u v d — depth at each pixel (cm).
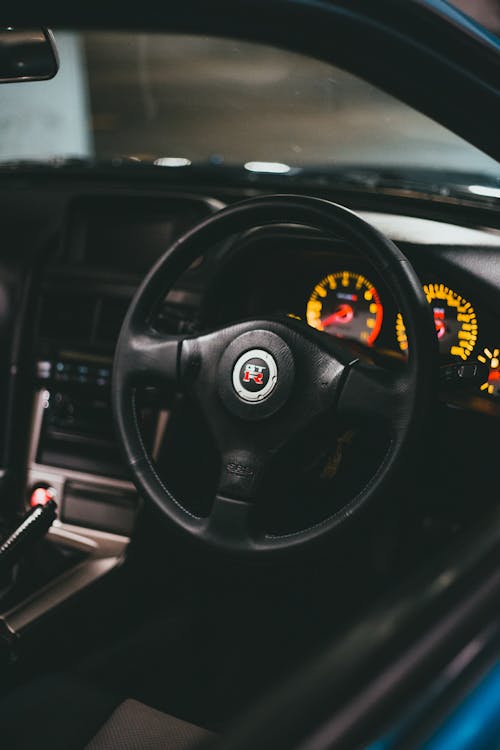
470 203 194
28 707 146
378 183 216
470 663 61
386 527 207
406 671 59
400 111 126
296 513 165
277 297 196
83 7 80
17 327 229
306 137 604
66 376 227
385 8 91
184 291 199
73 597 213
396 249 144
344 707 57
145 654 211
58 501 229
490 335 175
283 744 56
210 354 154
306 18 87
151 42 912
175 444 203
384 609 67
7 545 183
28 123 608
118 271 222
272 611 222
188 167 242
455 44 95
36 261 232
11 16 81
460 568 69
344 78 151
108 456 225
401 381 140
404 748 55
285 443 147
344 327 190
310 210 150
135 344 160
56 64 134
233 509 149
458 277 171
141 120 686
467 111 100
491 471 182
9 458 232
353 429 157
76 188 239
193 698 200
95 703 147
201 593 224
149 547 223
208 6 83
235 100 698
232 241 194
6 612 205
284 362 146
